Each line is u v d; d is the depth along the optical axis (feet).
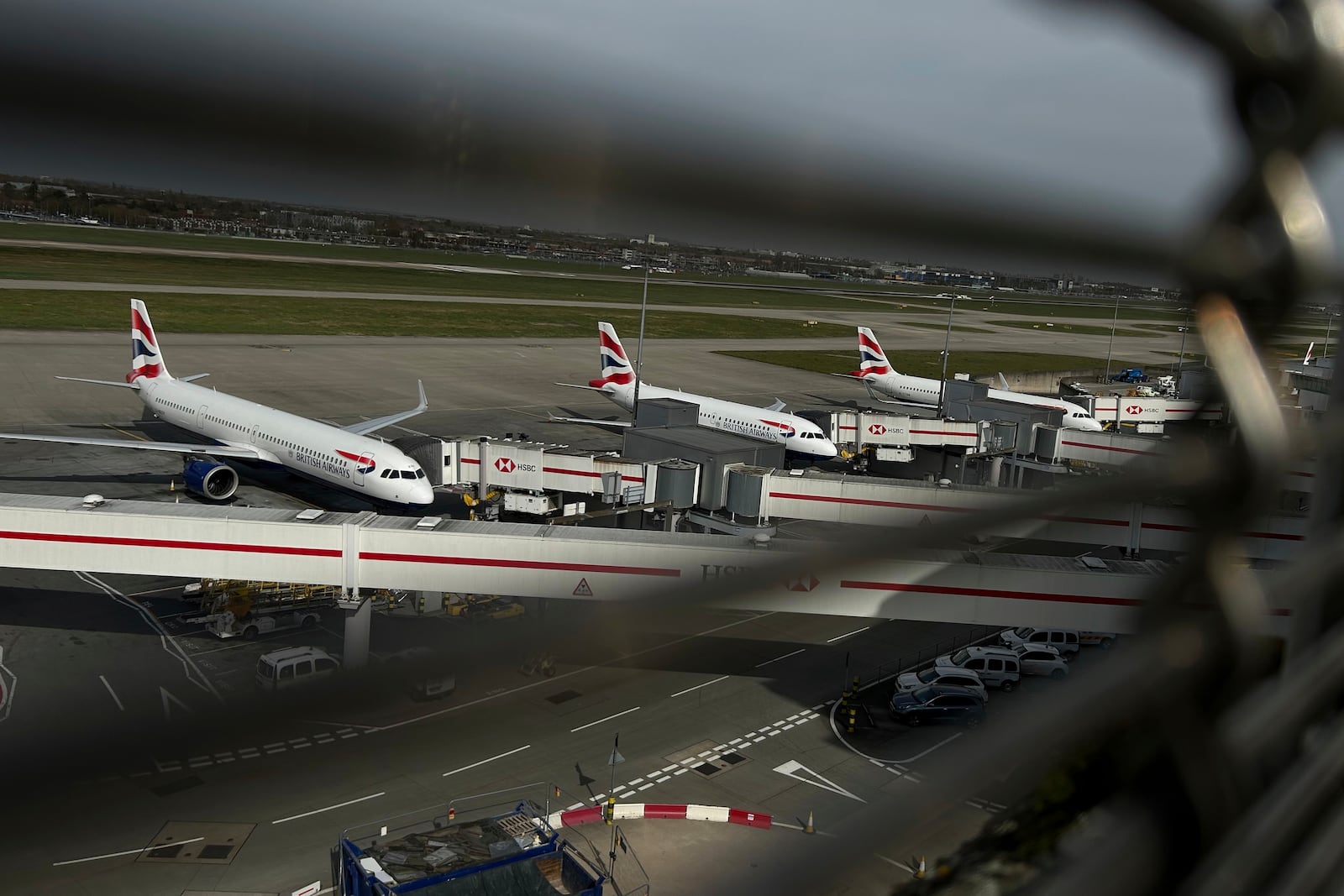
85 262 536.42
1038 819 7.31
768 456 173.47
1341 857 8.61
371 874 77.20
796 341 495.82
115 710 5.63
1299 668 9.23
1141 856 7.26
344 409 265.95
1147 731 7.30
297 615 131.34
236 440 192.85
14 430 219.20
